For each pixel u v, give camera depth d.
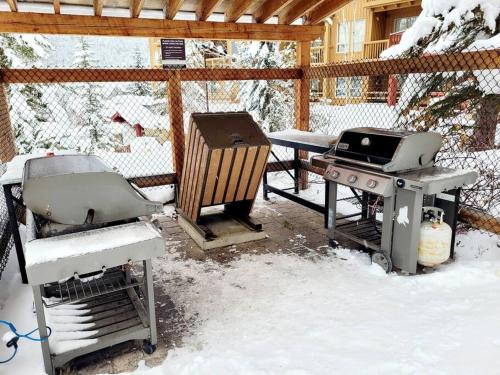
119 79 4.50
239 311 2.63
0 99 4.05
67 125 8.60
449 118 4.51
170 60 4.66
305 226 4.29
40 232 2.29
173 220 4.57
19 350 2.18
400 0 12.43
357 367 2.02
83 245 1.96
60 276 1.85
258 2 4.74
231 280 3.08
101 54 10.88
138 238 2.05
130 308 2.52
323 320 2.47
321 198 5.31
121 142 8.97
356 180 3.12
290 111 8.11
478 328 2.28
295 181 5.53
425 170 3.08
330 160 3.52
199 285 3.02
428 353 2.09
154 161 7.36
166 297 2.84
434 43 4.68
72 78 4.31
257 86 8.12
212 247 3.74
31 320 2.46
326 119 7.77
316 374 1.97
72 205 2.18
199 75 4.86
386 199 3.00
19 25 3.89
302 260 3.40
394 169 2.95
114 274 2.88
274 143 4.66
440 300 2.63
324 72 4.81
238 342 2.29
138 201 2.33
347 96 8.91
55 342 2.13
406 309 2.54
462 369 1.95
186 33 4.55
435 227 2.93
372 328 2.35
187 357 2.18
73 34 4.10
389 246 3.05
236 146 3.55
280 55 8.20
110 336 2.18
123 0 4.22
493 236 3.44
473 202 3.64
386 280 2.96
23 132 7.32
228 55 11.44
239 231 3.96
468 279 2.87
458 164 4.00
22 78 4.14
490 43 3.69
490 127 4.20
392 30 13.94
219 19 5.07
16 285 2.96
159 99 10.45
